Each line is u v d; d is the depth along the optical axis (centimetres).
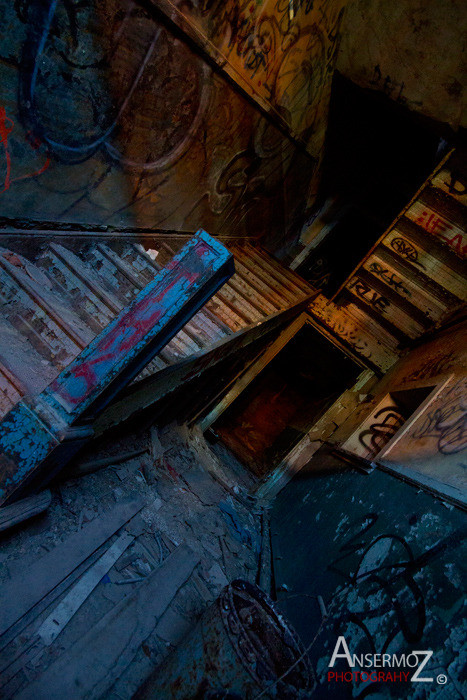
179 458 543
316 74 579
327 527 420
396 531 303
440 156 618
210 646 187
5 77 233
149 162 387
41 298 289
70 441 212
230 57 393
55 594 224
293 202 841
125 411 296
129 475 386
